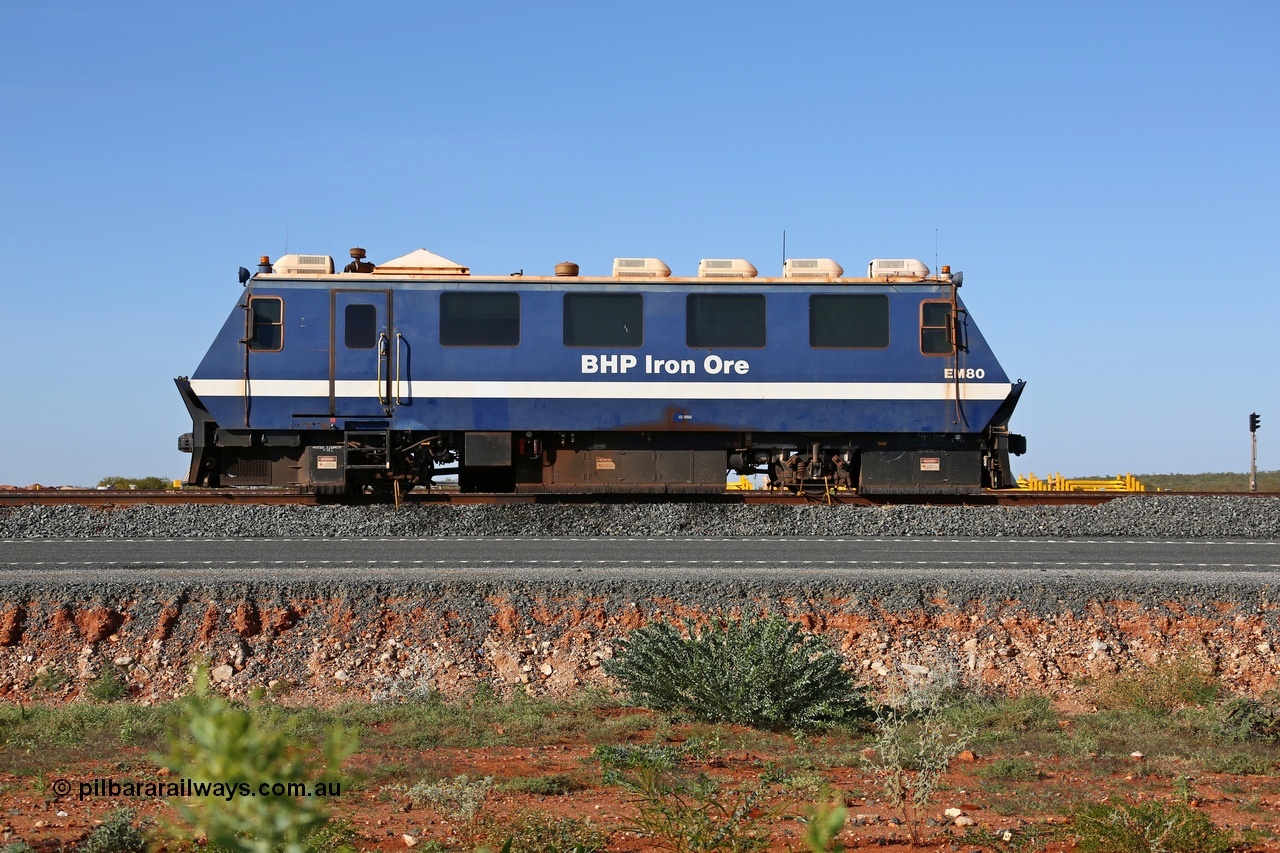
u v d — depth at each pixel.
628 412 25.64
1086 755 11.44
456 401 25.52
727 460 26.41
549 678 15.04
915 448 26.34
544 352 25.61
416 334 25.55
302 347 25.47
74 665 14.97
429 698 14.10
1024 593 16.34
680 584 16.38
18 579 16.23
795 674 12.84
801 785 9.53
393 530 22.16
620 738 11.90
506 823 7.98
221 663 14.99
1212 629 15.97
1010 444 26.30
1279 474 64.25
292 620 15.77
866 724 12.84
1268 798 9.60
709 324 25.81
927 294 26.09
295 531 22.14
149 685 14.72
